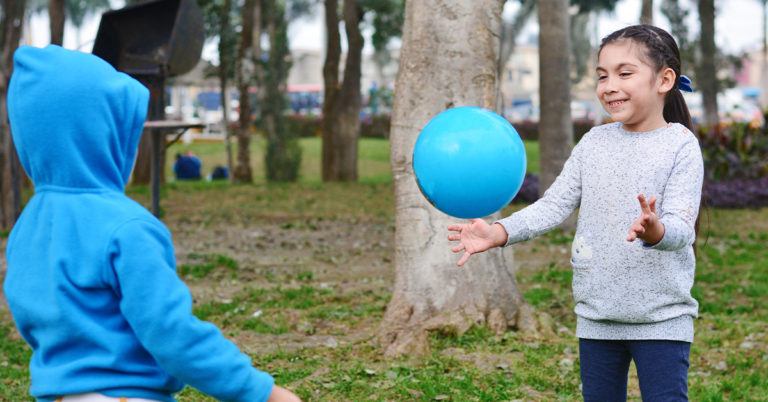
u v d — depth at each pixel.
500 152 2.80
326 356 5.89
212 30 24.86
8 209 14.40
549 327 6.50
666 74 2.83
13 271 2.04
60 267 1.93
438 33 6.19
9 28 14.98
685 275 2.87
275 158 26.33
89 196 1.97
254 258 11.41
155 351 1.89
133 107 2.06
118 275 1.89
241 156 25.94
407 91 6.31
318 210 17.75
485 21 6.23
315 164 32.56
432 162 2.84
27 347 6.45
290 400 2.03
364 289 8.94
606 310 2.89
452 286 6.41
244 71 25.61
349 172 26.03
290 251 12.13
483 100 6.23
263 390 1.98
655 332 2.85
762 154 19.30
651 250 2.83
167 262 1.97
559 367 5.54
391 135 6.46
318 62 72.38
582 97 43.31
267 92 26.64
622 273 2.86
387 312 6.49
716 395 4.99
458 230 2.92
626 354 2.99
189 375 1.91
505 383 5.15
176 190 22.02
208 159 35.69
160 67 8.21
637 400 4.97
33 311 1.96
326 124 26.02
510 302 6.55
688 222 2.66
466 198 2.81
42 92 1.96
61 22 17.48
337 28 25.61
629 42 2.82
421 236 6.43
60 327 1.92
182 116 41.00
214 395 1.95
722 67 31.52
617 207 2.87
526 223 2.93
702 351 6.27
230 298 8.47
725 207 17.61
